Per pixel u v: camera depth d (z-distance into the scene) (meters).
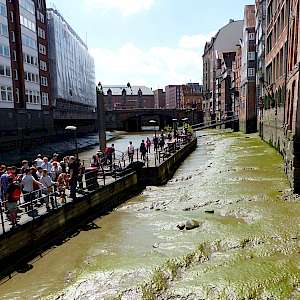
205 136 69.19
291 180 19.78
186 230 14.05
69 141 61.00
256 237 12.71
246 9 69.12
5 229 11.95
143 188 23.30
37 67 52.16
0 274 11.10
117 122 105.62
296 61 22.89
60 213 14.53
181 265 10.82
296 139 18.94
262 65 53.03
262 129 51.19
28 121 47.91
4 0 41.91
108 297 9.26
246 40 65.62
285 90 29.83
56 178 17.27
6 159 34.94
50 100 57.28
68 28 72.69
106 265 11.16
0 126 40.16
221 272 10.20
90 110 93.75
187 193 20.55
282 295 8.86
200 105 140.50
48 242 13.62
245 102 66.25
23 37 47.19
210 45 115.19
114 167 22.58
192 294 9.12
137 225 15.28
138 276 10.25
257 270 10.19
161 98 182.75
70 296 9.45
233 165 29.45
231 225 14.22
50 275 10.87
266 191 19.52
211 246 12.16
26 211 13.63
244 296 8.90
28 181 14.11
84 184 18.58
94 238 13.97
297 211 15.59
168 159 28.02
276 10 38.41
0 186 14.09
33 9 51.28
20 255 12.20
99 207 17.94
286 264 10.48
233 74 86.50
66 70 69.75
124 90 154.00
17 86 45.59
